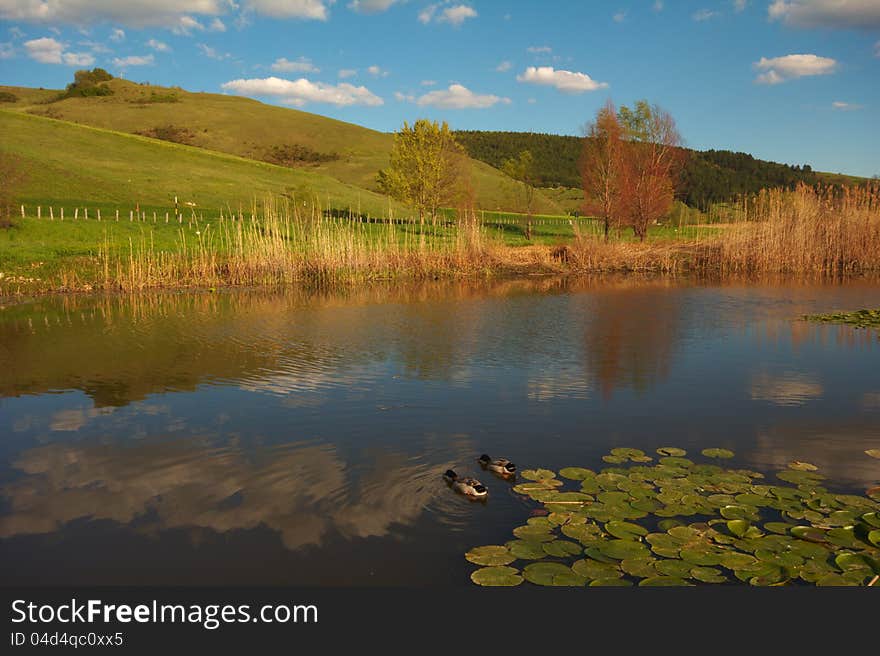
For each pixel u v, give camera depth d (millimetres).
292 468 8070
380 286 30312
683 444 8922
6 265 30609
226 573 5832
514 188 77188
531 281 32438
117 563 5988
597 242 39156
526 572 5656
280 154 131000
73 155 75125
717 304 23203
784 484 7504
